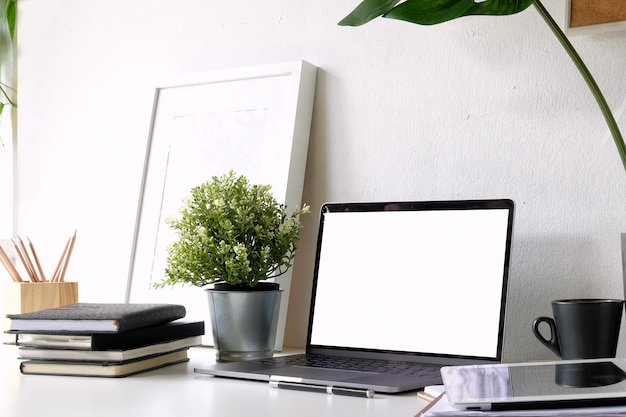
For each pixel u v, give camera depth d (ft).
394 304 3.67
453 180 4.01
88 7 5.40
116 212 5.12
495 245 3.48
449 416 2.09
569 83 3.72
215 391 3.03
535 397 2.09
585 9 3.65
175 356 3.77
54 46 5.53
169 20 5.04
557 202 3.73
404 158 4.16
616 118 3.62
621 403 2.06
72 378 3.37
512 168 3.85
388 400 2.82
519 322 3.79
